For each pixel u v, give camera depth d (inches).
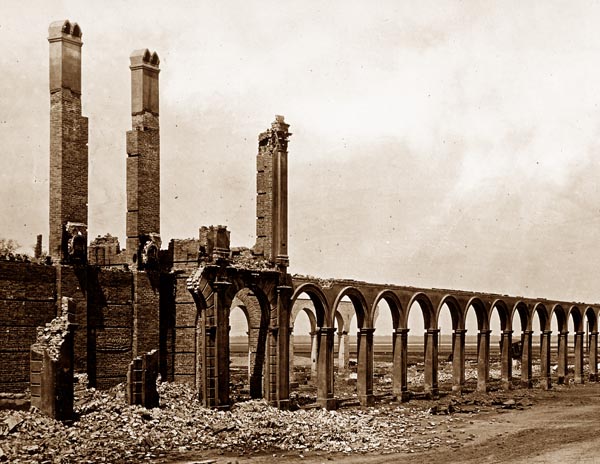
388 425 1766.7
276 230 1907.0
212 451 1402.6
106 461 1278.3
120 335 1753.2
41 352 1423.5
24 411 1417.3
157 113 1902.1
